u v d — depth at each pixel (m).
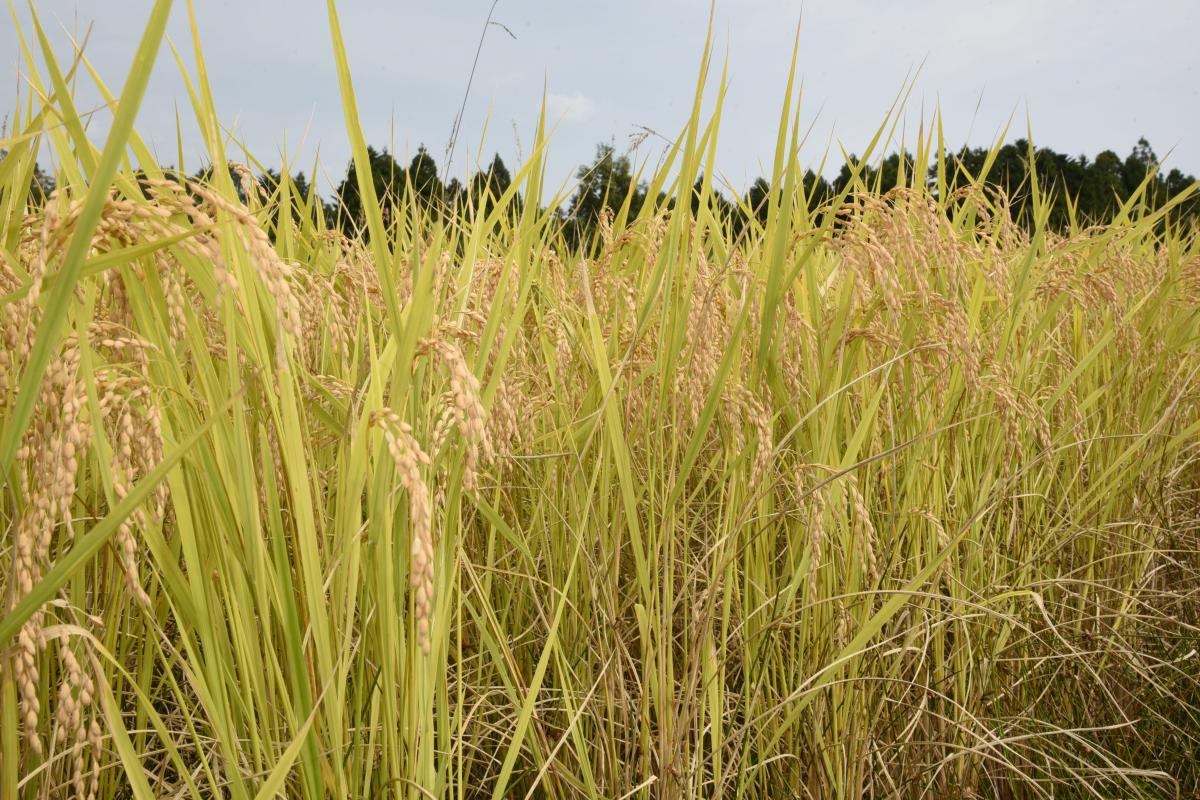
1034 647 3.22
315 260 2.83
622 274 3.03
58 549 1.62
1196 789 3.09
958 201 4.16
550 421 2.80
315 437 2.11
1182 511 4.32
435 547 1.66
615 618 2.17
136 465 1.50
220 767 1.99
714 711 2.22
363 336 1.93
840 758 2.45
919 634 2.80
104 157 0.96
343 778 1.45
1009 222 3.88
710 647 2.21
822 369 2.58
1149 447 3.99
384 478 1.46
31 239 1.39
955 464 2.97
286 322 1.21
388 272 1.52
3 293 1.25
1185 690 3.51
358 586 1.66
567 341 2.77
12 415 1.02
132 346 1.35
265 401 1.65
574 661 2.48
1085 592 3.40
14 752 1.19
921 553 2.91
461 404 1.32
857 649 2.21
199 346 1.41
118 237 1.22
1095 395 3.63
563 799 2.16
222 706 1.44
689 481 3.01
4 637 1.03
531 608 2.69
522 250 2.36
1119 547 3.69
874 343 2.64
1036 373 3.77
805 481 2.44
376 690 1.72
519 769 2.53
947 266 2.72
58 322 0.99
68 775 1.67
